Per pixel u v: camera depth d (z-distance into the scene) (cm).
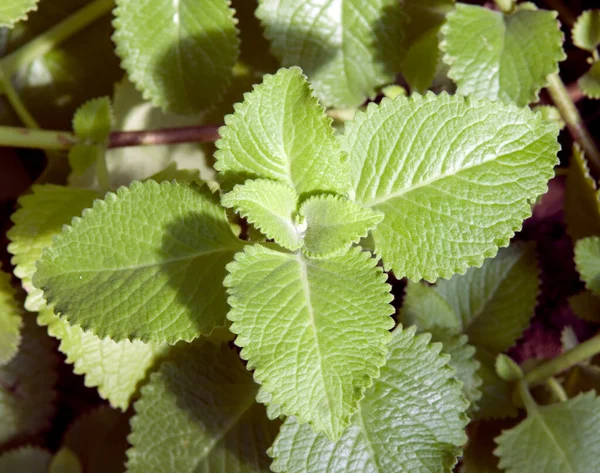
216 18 44
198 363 44
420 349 41
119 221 39
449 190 39
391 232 40
